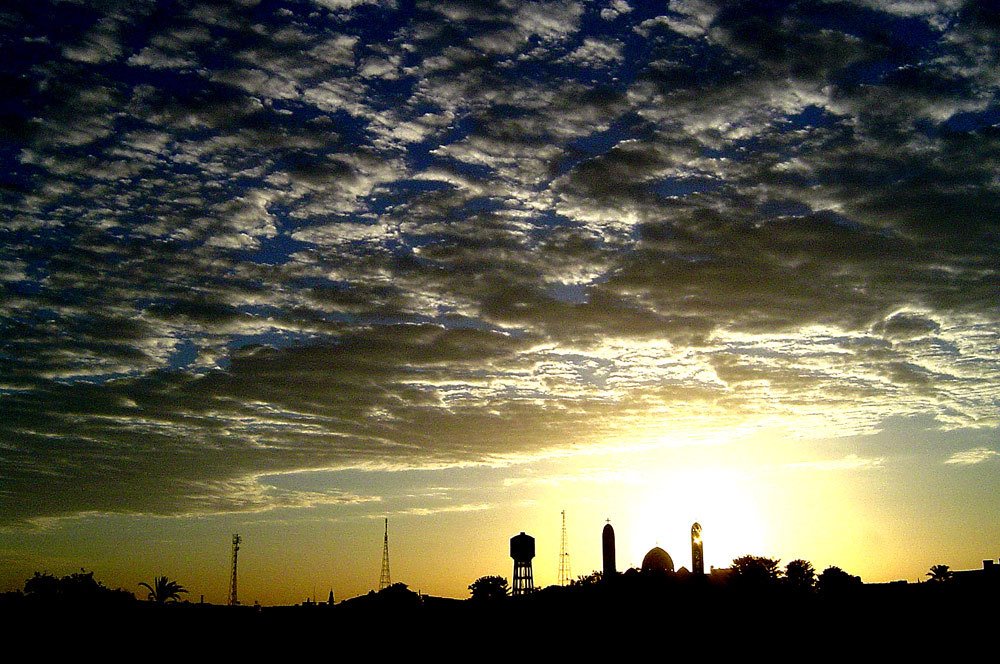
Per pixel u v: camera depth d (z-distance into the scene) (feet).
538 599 416.87
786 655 309.42
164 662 317.42
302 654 337.31
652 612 373.81
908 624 324.39
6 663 302.45
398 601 395.96
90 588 366.63
